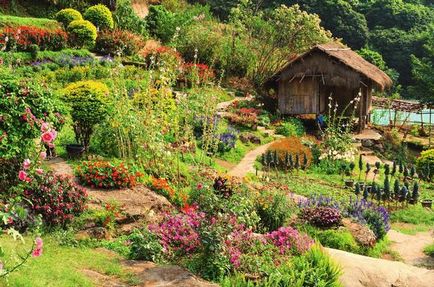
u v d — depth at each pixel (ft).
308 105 100.37
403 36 215.92
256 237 33.27
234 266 29.37
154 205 38.78
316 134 94.48
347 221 44.50
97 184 39.58
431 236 48.91
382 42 216.54
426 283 33.14
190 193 43.32
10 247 26.71
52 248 29.63
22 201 32.09
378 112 132.46
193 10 156.56
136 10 150.92
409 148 104.27
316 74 98.32
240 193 42.14
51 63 89.97
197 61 120.98
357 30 213.25
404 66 212.84
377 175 72.95
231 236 31.48
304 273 27.53
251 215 36.52
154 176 46.37
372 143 93.04
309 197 53.36
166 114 54.49
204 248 29.71
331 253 34.94
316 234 41.04
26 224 31.07
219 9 185.37
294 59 98.84
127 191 40.06
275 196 43.04
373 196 58.49
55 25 109.60
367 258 35.45
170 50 107.65
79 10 125.90
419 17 230.48
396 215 54.75
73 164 42.96
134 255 30.27
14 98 34.22
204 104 70.69
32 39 93.56
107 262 28.66
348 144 76.84
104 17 116.67
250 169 65.57
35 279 24.04
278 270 28.96
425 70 134.21
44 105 36.17
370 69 102.99
